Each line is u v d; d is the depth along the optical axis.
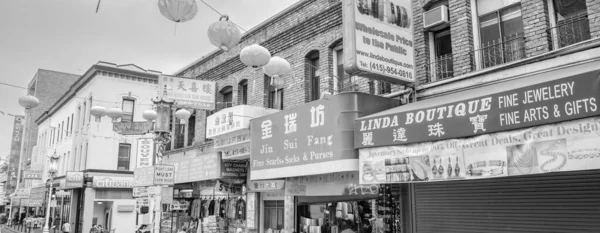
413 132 6.95
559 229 6.67
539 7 7.47
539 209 6.94
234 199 14.28
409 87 8.96
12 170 61.19
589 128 5.12
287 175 9.46
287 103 12.55
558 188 6.75
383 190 9.24
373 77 8.20
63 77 50.41
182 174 15.83
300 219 11.74
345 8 7.96
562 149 5.32
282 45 12.97
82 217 28.34
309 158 8.90
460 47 8.48
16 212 52.81
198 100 13.44
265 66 8.67
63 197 33.59
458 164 6.40
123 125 17.39
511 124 5.76
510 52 7.96
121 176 28.89
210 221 14.66
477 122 6.13
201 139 16.20
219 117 12.48
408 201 8.96
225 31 6.50
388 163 7.35
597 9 6.69
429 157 6.79
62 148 36.47
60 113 39.22
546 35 7.32
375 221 9.55
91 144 28.55
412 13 9.07
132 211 28.52
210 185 15.00
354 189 9.64
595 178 6.35
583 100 5.10
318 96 11.77
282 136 9.77
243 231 13.55
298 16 12.45
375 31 8.12
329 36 11.33
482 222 7.70
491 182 7.66
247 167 13.56
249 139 11.49
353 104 8.24
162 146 13.14
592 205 6.35
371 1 8.15
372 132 7.58
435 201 8.51
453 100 6.58
